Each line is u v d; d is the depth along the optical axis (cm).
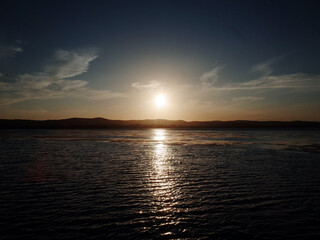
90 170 2616
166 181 2112
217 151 4631
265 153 4266
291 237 1078
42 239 1044
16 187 1880
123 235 1089
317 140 7850
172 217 1295
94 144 6325
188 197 1648
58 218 1270
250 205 1490
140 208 1427
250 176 2331
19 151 4484
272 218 1285
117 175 2358
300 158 3603
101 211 1373
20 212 1351
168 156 3862
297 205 1490
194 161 3319
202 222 1233
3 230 1125
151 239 1057
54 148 5128
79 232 1112
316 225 1198
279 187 1917
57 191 1775
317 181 2117
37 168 2722
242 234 1105
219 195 1695
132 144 6412
